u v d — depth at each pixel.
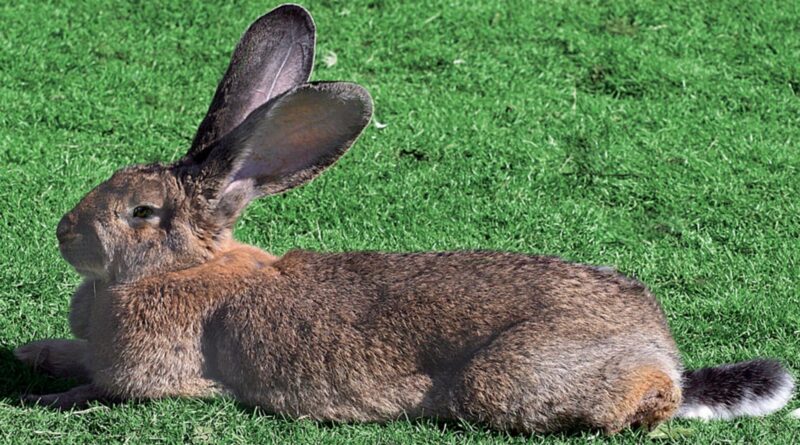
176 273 7.08
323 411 6.97
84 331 7.37
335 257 7.30
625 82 12.19
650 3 13.50
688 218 10.03
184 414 6.89
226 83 7.57
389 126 11.01
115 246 7.04
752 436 6.94
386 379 6.89
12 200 9.30
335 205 9.72
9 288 8.20
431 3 13.16
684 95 12.02
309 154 7.26
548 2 13.42
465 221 9.72
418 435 6.78
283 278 7.14
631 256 9.40
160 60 11.83
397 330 6.91
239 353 7.00
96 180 9.79
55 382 7.43
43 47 11.76
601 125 11.37
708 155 11.00
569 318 6.81
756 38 13.04
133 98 11.20
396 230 9.51
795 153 11.12
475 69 12.18
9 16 12.21
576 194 10.30
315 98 6.98
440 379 6.86
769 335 8.37
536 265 7.16
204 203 7.06
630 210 10.13
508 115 11.40
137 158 10.30
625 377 6.70
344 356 6.91
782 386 7.14
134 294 7.03
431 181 10.23
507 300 6.89
